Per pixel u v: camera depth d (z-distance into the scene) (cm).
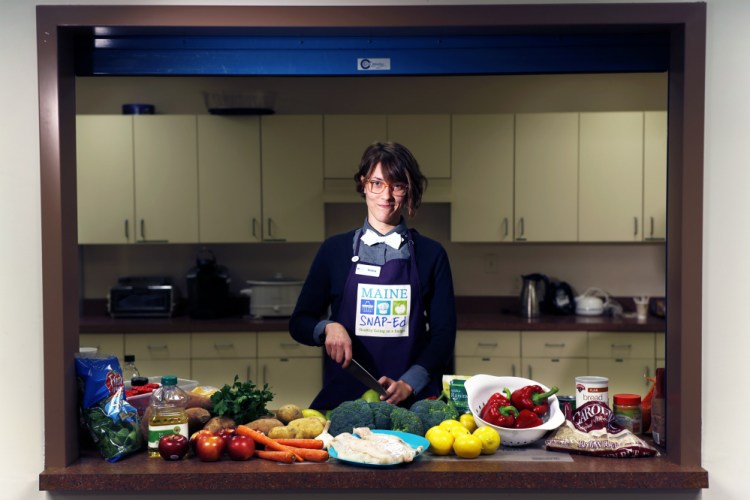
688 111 218
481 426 222
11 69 220
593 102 563
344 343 259
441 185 530
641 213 523
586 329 496
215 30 227
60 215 219
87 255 569
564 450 222
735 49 218
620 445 219
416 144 529
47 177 219
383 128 529
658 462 218
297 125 529
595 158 524
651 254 568
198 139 527
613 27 224
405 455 203
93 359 226
